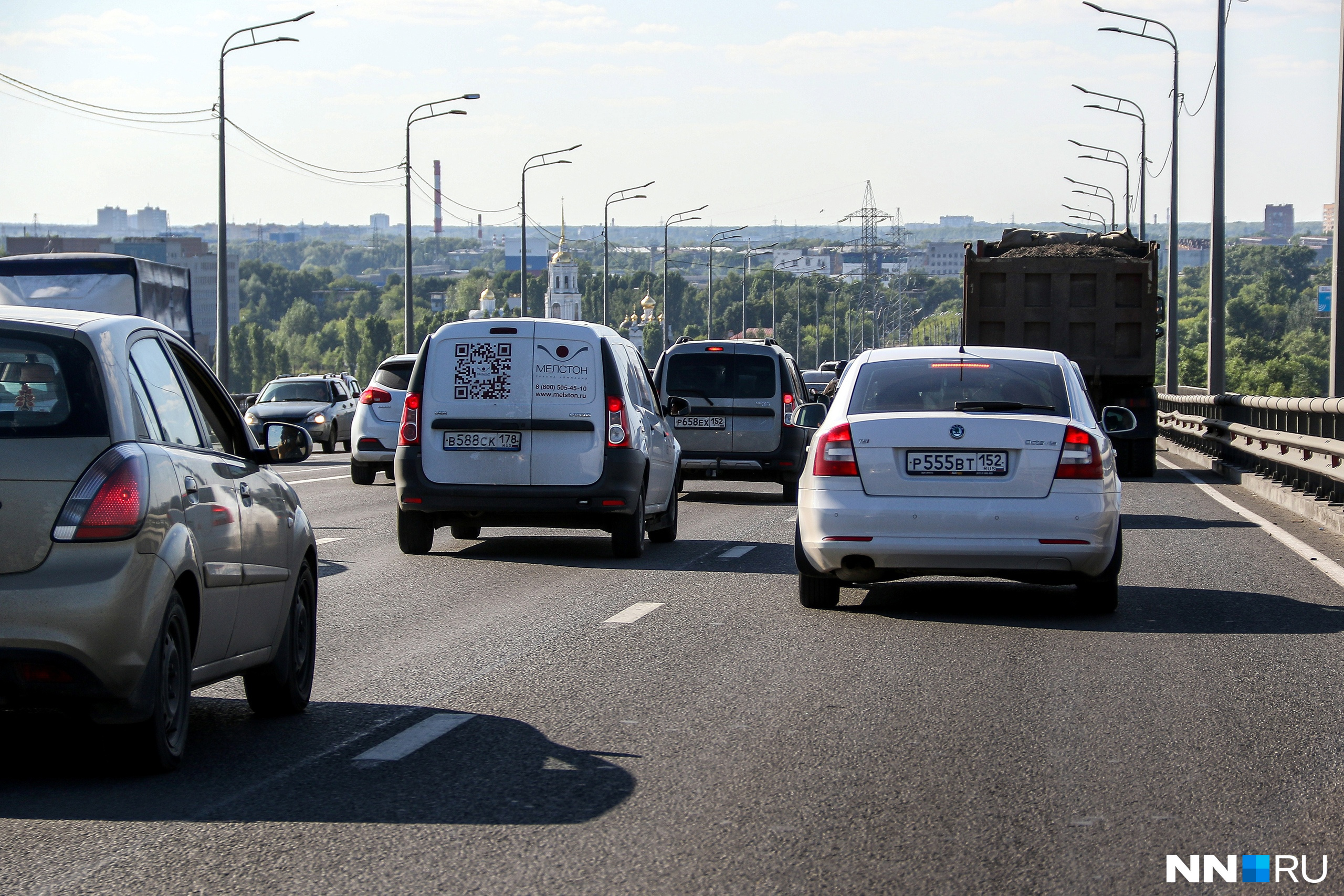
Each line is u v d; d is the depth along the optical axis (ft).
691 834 35.19
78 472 38.37
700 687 53.26
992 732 46.03
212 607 42.60
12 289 194.90
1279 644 62.34
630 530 95.04
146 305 201.57
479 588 81.10
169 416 43.14
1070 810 37.40
